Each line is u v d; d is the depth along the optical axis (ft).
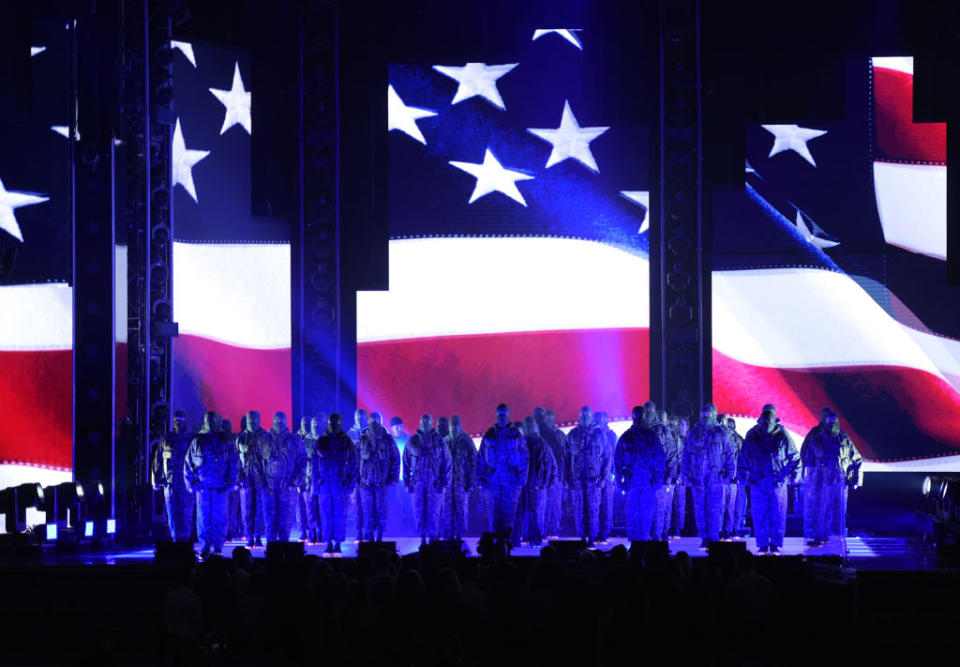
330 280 134.21
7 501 125.80
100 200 131.34
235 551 87.51
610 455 123.95
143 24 131.03
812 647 85.15
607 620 74.43
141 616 93.20
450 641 63.93
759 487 114.93
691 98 131.03
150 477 127.85
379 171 135.54
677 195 131.03
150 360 130.52
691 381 130.62
